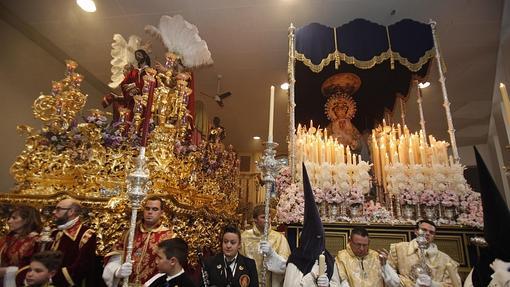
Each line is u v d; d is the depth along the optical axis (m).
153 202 3.55
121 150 4.20
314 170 5.14
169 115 4.61
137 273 3.27
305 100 8.12
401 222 4.54
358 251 3.45
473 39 6.99
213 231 5.15
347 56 6.14
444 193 4.71
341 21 6.77
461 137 11.48
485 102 9.30
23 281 3.00
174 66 5.59
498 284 2.42
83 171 4.02
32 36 7.09
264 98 10.20
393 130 6.31
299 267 3.15
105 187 3.99
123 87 5.35
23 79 6.87
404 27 6.26
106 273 3.16
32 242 3.26
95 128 4.16
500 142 9.67
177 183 4.31
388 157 5.80
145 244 3.42
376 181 5.78
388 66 7.30
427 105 9.62
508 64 6.89
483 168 2.58
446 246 4.34
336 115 7.95
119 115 4.99
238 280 3.19
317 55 6.22
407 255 3.67
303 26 6.86
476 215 4.40
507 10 6.05
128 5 6.52
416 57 6.03
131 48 6.73
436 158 5.17
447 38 6.98
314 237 3.21
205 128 9.41
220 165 6.06
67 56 7.95
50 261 2.70
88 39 7.47
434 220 4.63
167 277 2.90
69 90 4.51
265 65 8.41
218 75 8.93
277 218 4.71
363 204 4.95
